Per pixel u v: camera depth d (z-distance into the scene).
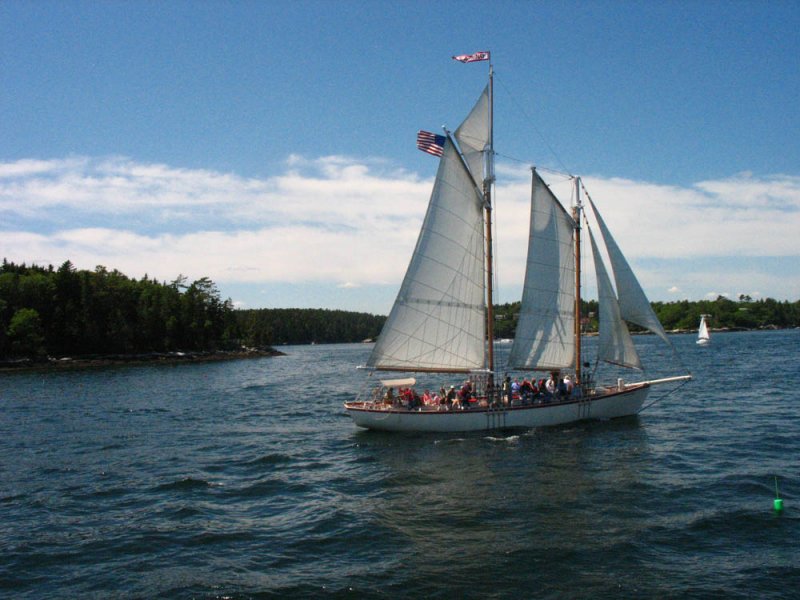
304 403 61.31
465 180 40.38
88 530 23.14
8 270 163.00
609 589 17.39
